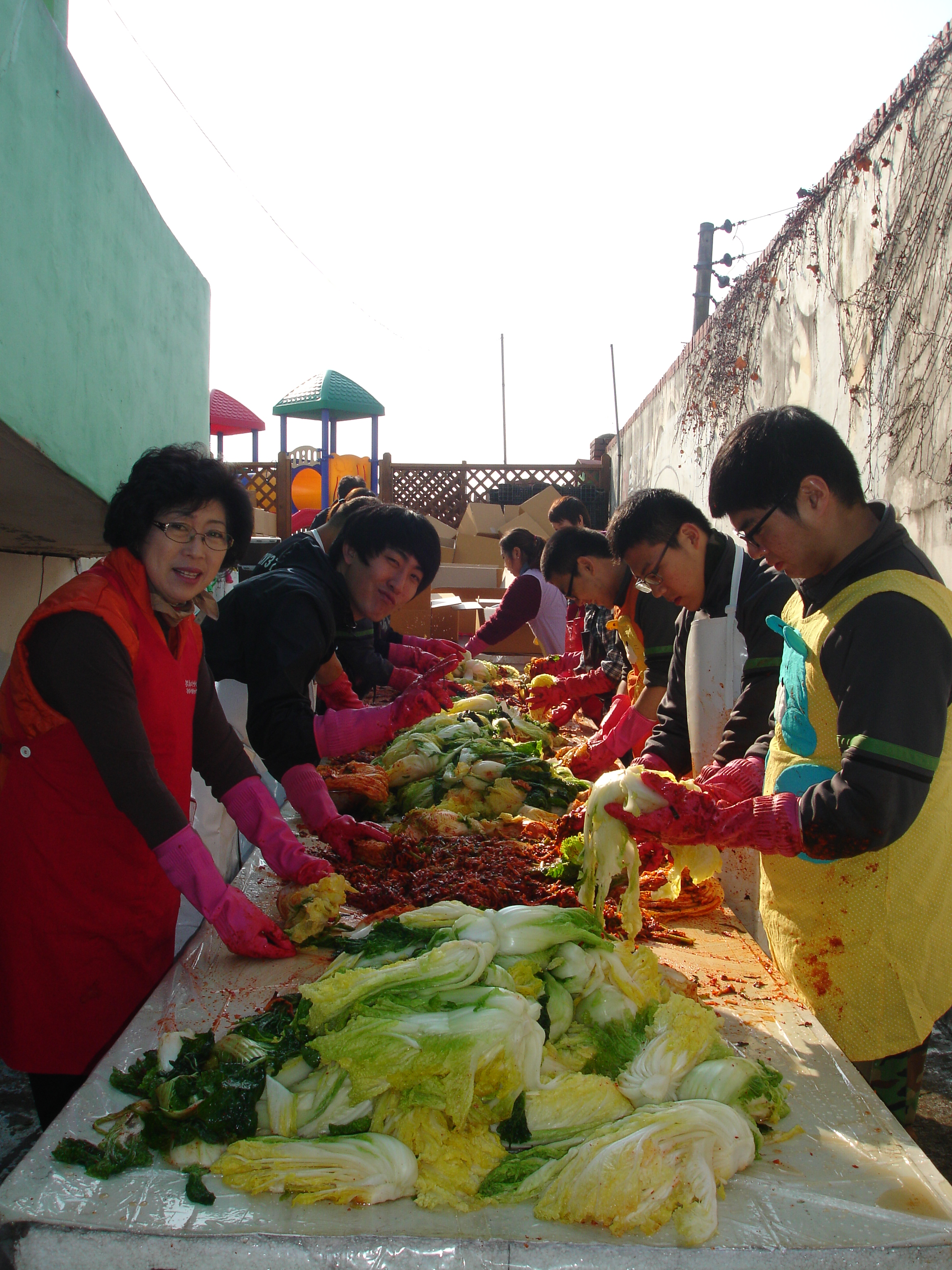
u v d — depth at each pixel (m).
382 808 2.84
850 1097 1.37
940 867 1.73
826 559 1.71
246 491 1.98
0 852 1.91
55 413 2.12
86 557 4.25
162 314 3.47
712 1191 1.09
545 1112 1.22
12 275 1.82
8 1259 1.04
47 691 1.78
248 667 2.59
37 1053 1.94
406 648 4.65
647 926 2.00
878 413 4.35
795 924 1.84
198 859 1.77
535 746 3.14
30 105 1.93
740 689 2.42
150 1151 1.19
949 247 3.72
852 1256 1.03
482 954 1.37
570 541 3.48
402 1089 1.21
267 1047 1.36
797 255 5.48
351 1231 1.05
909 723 1.48
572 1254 1.01
